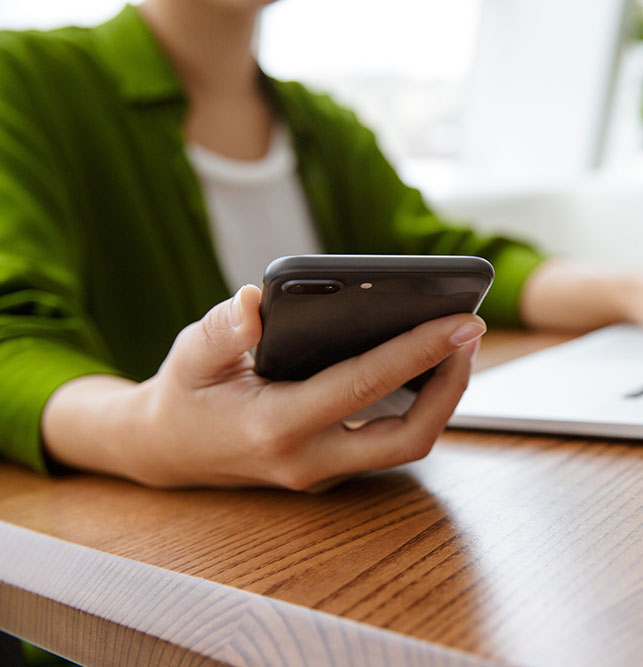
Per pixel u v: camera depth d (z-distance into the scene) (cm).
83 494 38
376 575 25
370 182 101
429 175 243
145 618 25
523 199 195
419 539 28
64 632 27
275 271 27
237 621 23
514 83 251
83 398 41
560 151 250
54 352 47
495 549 27
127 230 74
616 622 21
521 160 256
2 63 69
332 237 94
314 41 222
